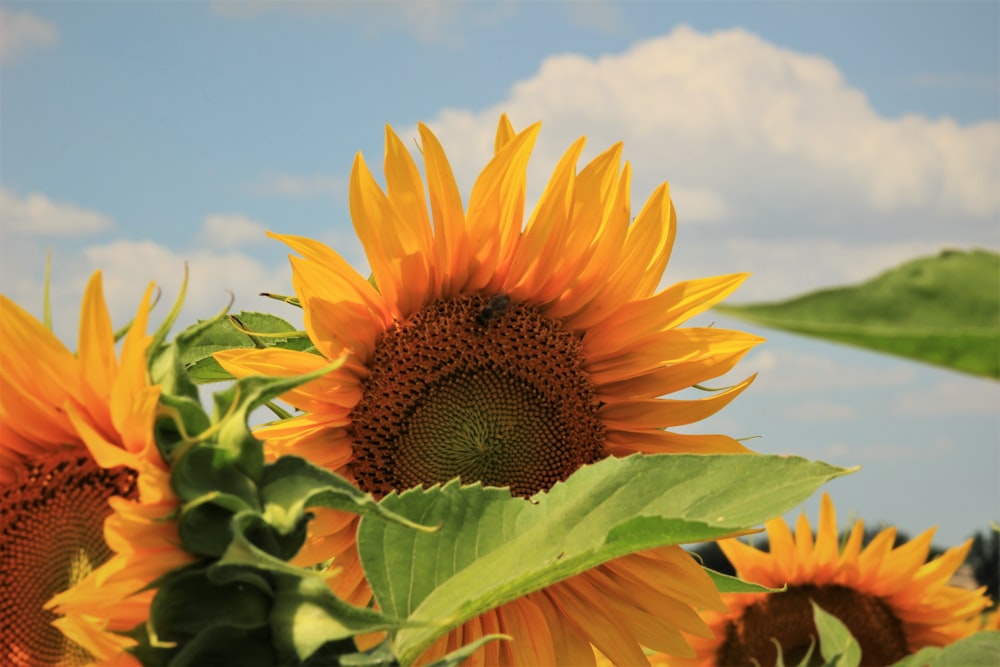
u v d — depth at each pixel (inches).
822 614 32.5
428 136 34.6
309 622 23.2
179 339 25.8
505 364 35.5
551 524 28.7
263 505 24.2
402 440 35.2
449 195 34.8
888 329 11.3
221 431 24.6
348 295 34.4
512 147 34.8
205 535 23.7
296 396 33.9
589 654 34.2
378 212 34.1
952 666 27.5
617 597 34.4
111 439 26.2
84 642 24.7
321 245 34.0
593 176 35.4
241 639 23.4
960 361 11.5
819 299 11.6
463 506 29.2
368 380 35.1
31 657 26.9
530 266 35.7
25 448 27.1
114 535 23.5
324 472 24.8
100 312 26.0
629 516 28.1
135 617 24.4
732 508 27.6
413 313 35.5
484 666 33.5
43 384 26.5
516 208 35.3
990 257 11.5
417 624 23.3
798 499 27.3
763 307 11.6
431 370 35.2
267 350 33.7
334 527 33.1
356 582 33.6
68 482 27.0
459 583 28.6
